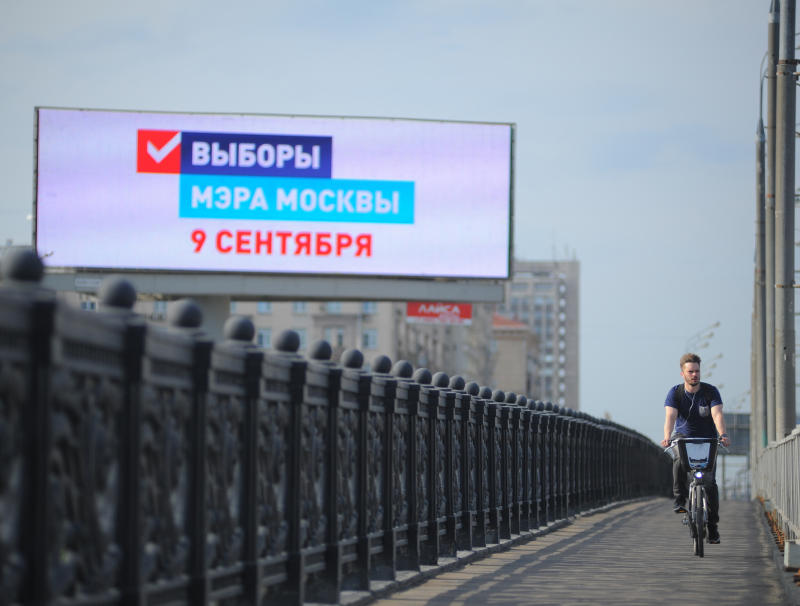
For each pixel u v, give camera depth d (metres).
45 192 94.38
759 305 71.56
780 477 36.19
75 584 9.98
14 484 9.06
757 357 82.12
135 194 94.94
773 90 54.34
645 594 21.33
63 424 9.66
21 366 9.18
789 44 45.50
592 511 51.91
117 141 94.81
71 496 9.83
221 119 95.62
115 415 10.91
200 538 12.84
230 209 95.31
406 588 21.75
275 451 15.74
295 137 95.81
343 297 95.25
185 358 12.49
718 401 27.94
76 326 9.77
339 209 95.56
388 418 21.55
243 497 14.61
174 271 95.00
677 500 28.62
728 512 57.38
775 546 29.73
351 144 95.69
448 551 26.44
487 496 31.59
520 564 27.34
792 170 45.88
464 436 28.47
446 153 95.06
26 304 9.15
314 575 17.73
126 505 11.02
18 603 9.16
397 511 22.12
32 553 9.25
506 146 94.69
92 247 94.50
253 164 95.62
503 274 94.50
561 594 21.11
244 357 14.52
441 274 94.88
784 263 45.91
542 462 40.28
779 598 20.98
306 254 95.38
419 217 95.12
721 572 25.83
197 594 12.78
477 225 94.69
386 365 22.27
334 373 18.16
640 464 83.00
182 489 12.62
